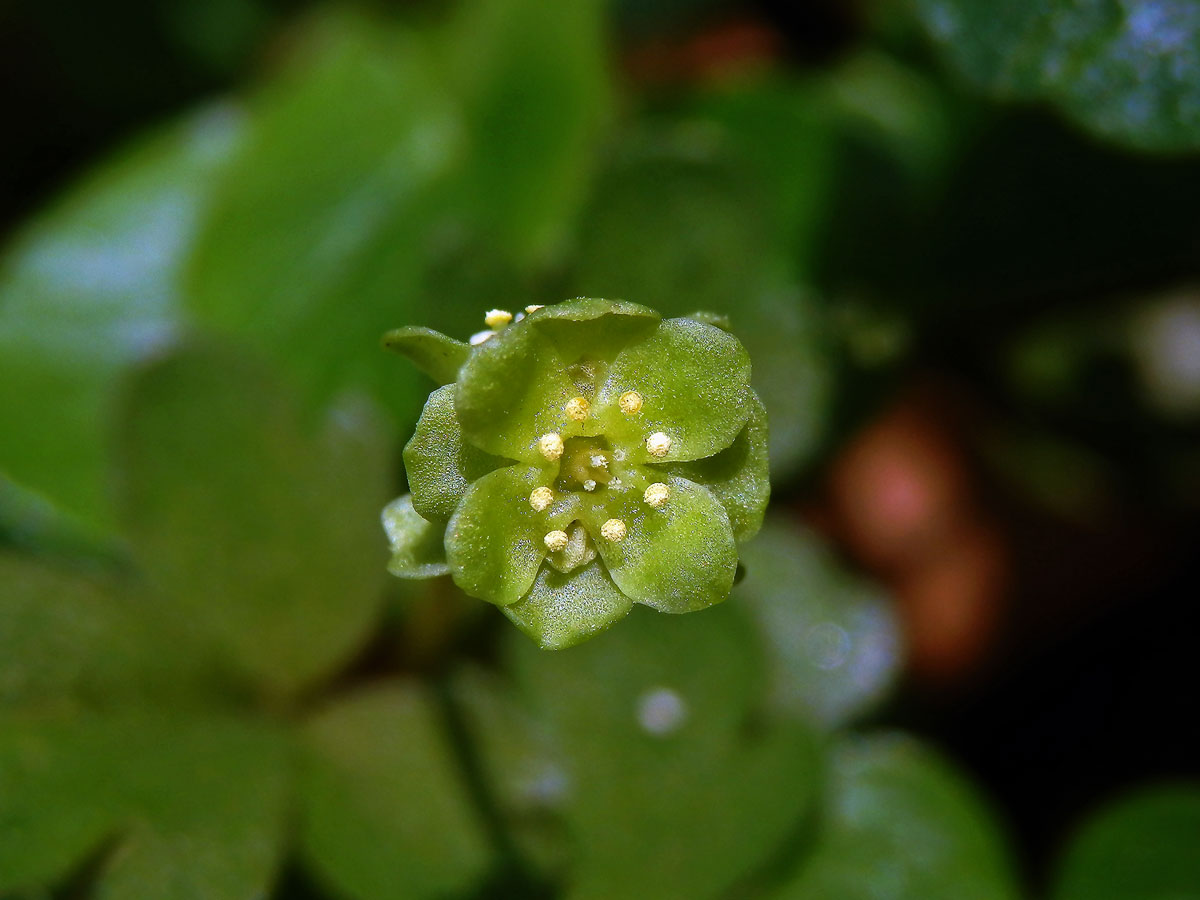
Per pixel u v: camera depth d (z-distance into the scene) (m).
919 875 0.07
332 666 0.07
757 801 0.07
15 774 0.07
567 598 0.06
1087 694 0.08
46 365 0.08
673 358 0.06
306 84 0.08
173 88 0.09
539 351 0.06
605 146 0.07
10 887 0.07
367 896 0.07
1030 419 0.08
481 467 0.06
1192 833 0.07
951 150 0.08
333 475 0.07
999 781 0.08
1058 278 0.08
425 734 0.07
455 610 0.07
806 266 0.08
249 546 0.07
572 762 0.07
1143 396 0.08
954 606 0.08
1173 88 0.07
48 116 0.09
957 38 0.07
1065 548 0.08
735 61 0.09
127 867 0.07
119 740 0.07
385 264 0.08
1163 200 0.08
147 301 0.08
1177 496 0.08
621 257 0.07
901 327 0.08
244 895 0.07
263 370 0.07
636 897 0.07
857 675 0.07
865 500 0.08
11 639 0.07
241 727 0.07
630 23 0.09
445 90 0.08
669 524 0.06
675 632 0.07
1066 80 0.07
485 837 0.07
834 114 0.08
